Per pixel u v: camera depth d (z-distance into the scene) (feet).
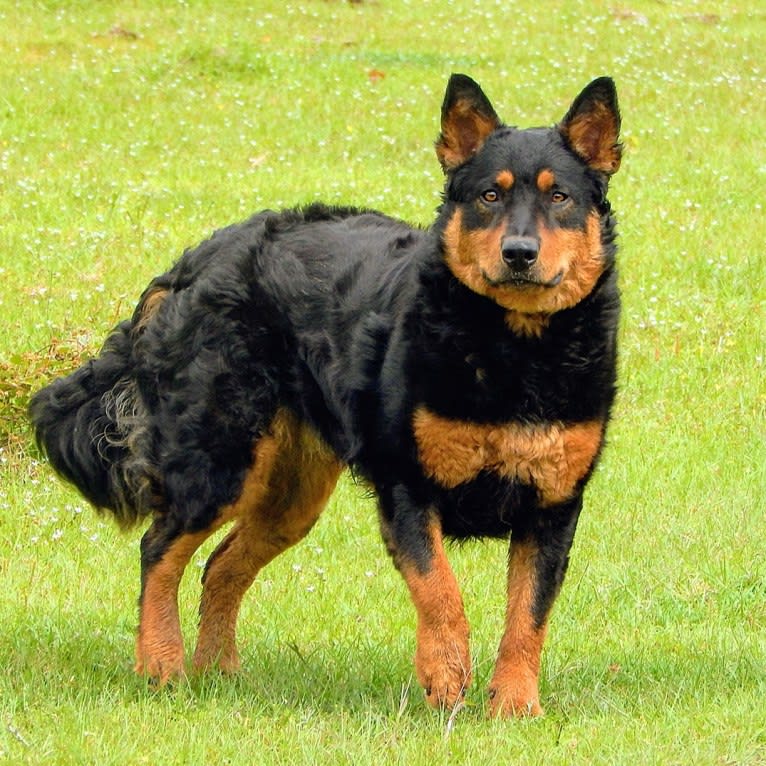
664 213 78.13
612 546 45.62
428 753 29.09
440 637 31.96
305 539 46.16
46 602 40.04
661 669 36.01
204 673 35.81
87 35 115.55
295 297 35.60
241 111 98.07
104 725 30.30
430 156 90.12
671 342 62.13
